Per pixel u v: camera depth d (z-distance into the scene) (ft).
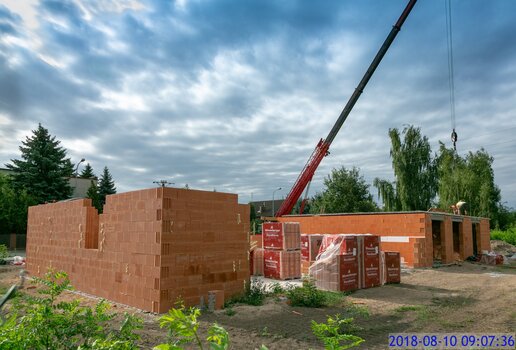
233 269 38.04
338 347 9.13
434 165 136.26
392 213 73.41
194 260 34.60
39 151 137.90
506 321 31.35
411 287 48.93
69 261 45.24
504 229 159.43
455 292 45.39
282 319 31.24
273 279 54.70
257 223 98.22
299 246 56.80
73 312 11.02
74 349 10.41
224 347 7.02
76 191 166.91
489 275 61.77
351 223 77.71
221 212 37.37
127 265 35.55
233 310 33.94
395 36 90.48
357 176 150.51
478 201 140.36
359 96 91.04
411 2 89.20
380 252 50.06
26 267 56.65
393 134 135.85
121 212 36.88
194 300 34.27
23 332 9.45
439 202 137.49
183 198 34.22
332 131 90.68
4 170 148.97
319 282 45.29
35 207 55.98
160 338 25.17
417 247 68.90
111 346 9.51
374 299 40.65
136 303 34.06
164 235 32.50
